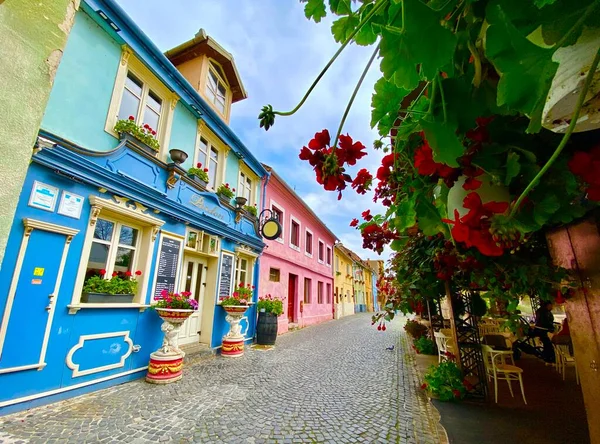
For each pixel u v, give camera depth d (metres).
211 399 3.81
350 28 0.89
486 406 3.72
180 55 6.81
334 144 0.89
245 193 8.67
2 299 2.95
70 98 3.72
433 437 3.04
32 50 1.01
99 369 3.85
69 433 2.76
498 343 5.21
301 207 12.77
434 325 7.99
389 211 1.37
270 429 3.10
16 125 0.95
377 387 4.66
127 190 4.36
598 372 0.97
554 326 6.32
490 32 0.43
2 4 0.94
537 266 1.41
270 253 9.56
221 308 6.73
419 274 2.97
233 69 7.48
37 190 3.29
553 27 0.43
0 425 2.74
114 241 4.38
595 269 0.99
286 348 7.56
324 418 3.42
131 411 3.31
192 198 5.88
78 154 3.67
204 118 6.39
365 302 29.89
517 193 0.71
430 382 4.07
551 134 0.76
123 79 4.51
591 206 0.94
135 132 4.52
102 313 3.96
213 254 6.52
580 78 0.44
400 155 1.15
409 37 0.48
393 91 0.89
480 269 1.82
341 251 20.41
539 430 2.98
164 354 4.46
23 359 3.07
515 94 0.43
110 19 4.17
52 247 3.39
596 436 0.97
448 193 0.88
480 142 0.74
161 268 5.03
